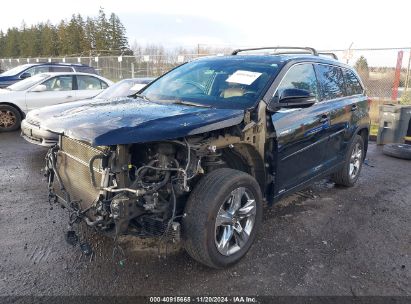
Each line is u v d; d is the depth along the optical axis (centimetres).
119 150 284
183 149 307
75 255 348
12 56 8225
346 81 535
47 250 356
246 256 354
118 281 310
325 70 482
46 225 409
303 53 481
